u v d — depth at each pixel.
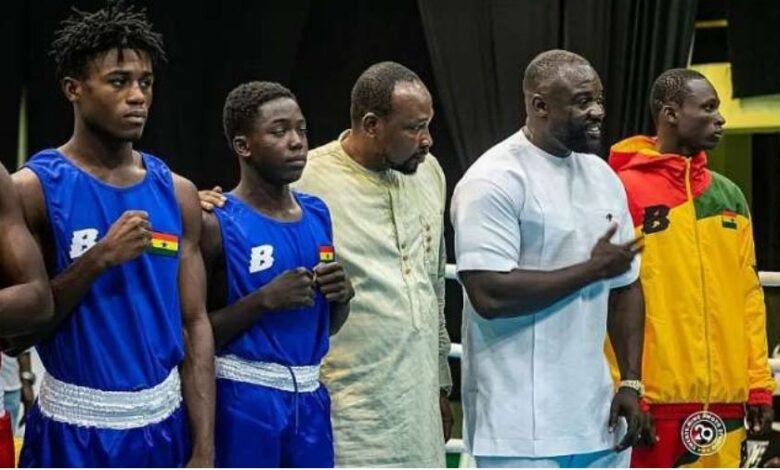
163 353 3.50
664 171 4.62
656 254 4.54
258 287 3.80
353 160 4.16
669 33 7.59
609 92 7.73
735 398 4.61
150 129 8.92
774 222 8.80
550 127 3.99
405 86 4.05
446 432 4.58
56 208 3.42
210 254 3.80
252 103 3.86
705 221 4.62
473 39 8.15
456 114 8.21
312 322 3.87
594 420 4.00
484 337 4.02
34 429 3.47
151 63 3.56
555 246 3.97
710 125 4.62
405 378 4.07
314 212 4.00
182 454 3.55
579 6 7.77
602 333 4.05
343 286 3.87
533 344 3.95
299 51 8.98
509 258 3.91
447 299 8.55
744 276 4.71
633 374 4.12
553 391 3.95
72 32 3.49
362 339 4.05
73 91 3.52
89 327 3.41
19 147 9.12
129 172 3.56
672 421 4.52
